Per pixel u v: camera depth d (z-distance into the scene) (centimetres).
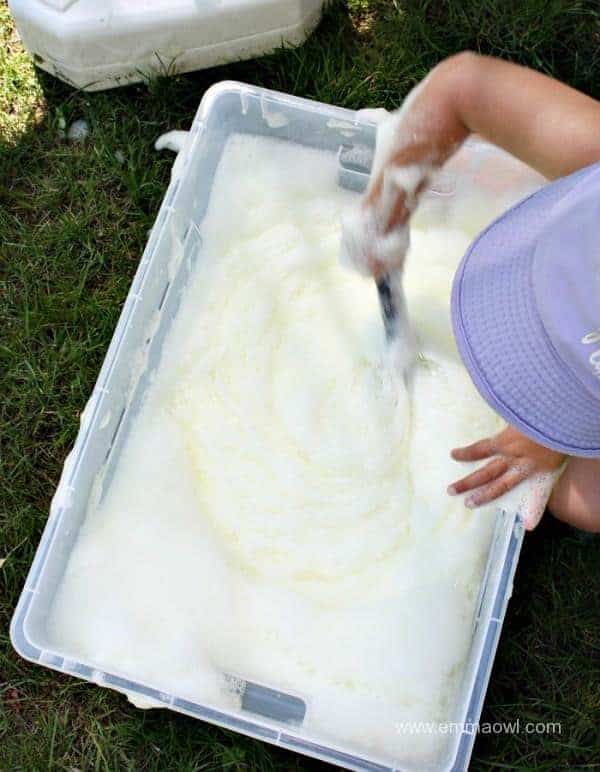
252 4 126
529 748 118
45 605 114
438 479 122
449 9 137
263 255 132
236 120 133
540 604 122
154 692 108
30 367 129
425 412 125
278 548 120
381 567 119
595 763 117
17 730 120
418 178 103
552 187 96
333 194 135
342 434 124
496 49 136
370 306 129
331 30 138
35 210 135
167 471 123
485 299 95
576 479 114
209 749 118
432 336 127
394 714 114
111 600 117
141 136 137
